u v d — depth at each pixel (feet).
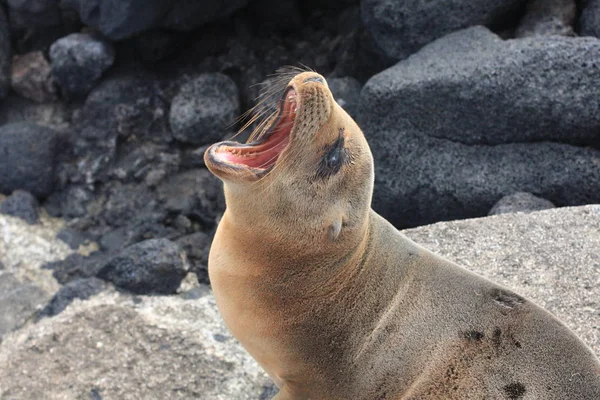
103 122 31.78
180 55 33.55
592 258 17.38
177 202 29.81
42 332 21.44
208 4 31.14
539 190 24.52
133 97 32.19
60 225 30.04
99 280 25.62
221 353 20.31
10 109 33.68
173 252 25.73
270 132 11.30
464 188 25.30
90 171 30.99
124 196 30.53
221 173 10.78
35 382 19.66
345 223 11.63
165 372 19.70
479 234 18.76
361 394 11.93
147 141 31.89
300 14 34.58
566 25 28.09
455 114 25.30
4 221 29.22
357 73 32.32
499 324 11.70
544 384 11.19
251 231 11.48
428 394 11.45
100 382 19.47
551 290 16.49
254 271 11.82
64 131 32.32
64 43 32.12
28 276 26.96
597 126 23.76
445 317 11.85
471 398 11.28
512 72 24.29
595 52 23.84
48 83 33.19
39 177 30.86
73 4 32.65
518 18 29.45
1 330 24.04
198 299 24.26
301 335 12.05
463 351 11.55
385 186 26.66
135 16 30.40
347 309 12.00
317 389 12.41
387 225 12.94
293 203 11.18
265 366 13.05
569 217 19.10
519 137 24.94
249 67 32.99
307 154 11.09
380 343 11.86
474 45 26.55
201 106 31.24
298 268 11.73
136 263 25.35
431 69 25.93
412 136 26.18
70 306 24.56
